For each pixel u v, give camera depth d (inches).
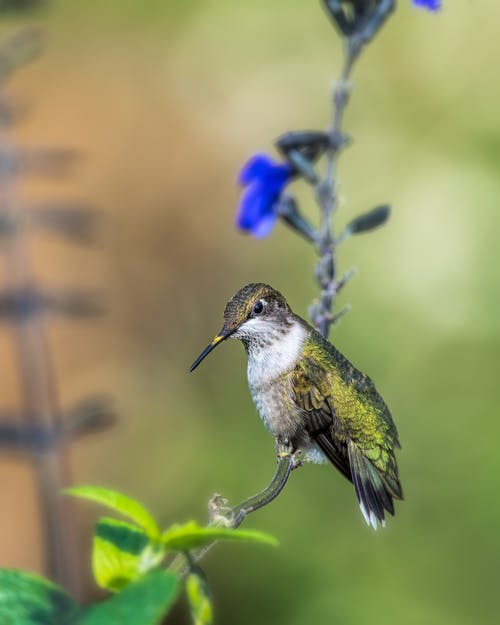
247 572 434.6
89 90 570.3
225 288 542.6
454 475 448.1
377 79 560.7
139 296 538.9
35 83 561.0
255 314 209.9
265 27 572.4
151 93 576.7
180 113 572.4
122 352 524.7
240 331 209.6
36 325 338.6
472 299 483.8
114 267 536.4
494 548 434.0
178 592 71.7
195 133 570.3
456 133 540.4
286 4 571.8
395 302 484.7
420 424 459.2
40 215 338.3
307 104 564.1
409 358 472.1
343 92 206.2
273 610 429.7
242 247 542.9
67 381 514.3
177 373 523.2
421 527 442.3
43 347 339.6
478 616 421.7
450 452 452.8
